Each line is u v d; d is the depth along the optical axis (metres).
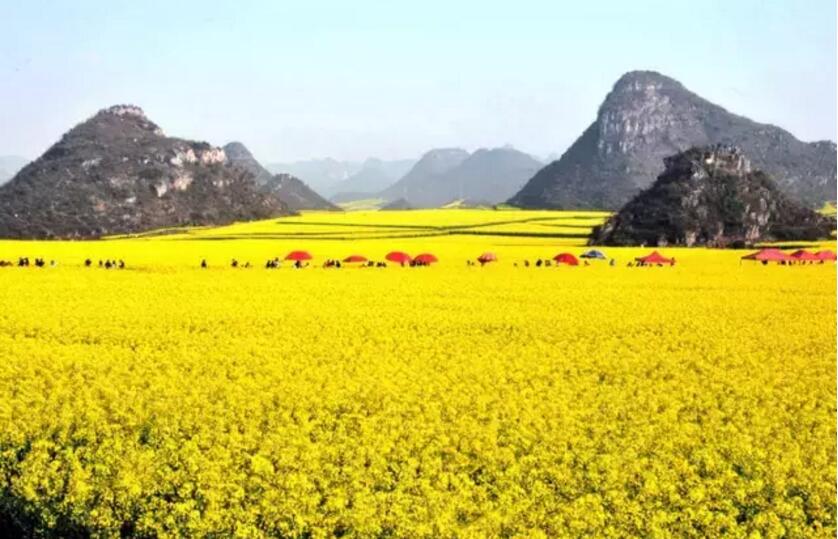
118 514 16.33
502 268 74.62
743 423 21.45
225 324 37.78
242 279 61.00
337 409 22.69
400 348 31.84
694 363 29.75
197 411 22.03
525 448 19.06
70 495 16.78
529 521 15.10
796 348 32.88
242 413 21.81
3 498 17.83
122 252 86.19
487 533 14.64
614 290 54.84
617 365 29.02
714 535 14.87
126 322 38.00
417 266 77.06
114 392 24.05
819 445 19.53
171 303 45.44
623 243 133.38
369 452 18.42
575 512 15.31
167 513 16.11
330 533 14.95
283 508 15.71
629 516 15.34
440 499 15.86
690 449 19.47
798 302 48.22
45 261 75.81
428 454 18.53
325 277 63.25
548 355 30.67
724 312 43.53
